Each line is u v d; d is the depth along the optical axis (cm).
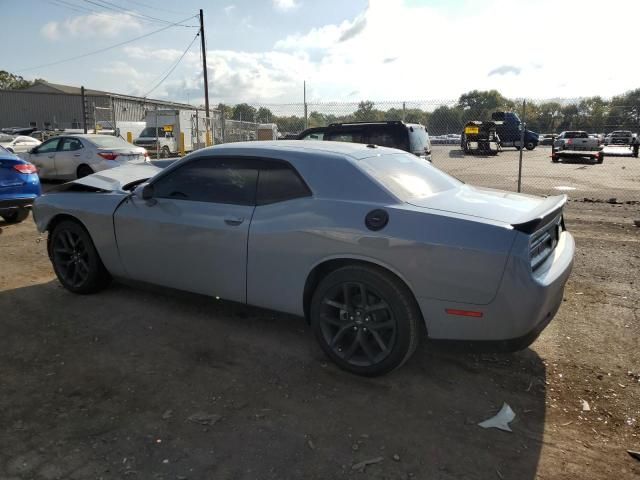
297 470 246
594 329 418
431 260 300
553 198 371
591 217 925
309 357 364
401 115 1457
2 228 824
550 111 2336
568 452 265
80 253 480
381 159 379
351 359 338
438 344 317
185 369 345
